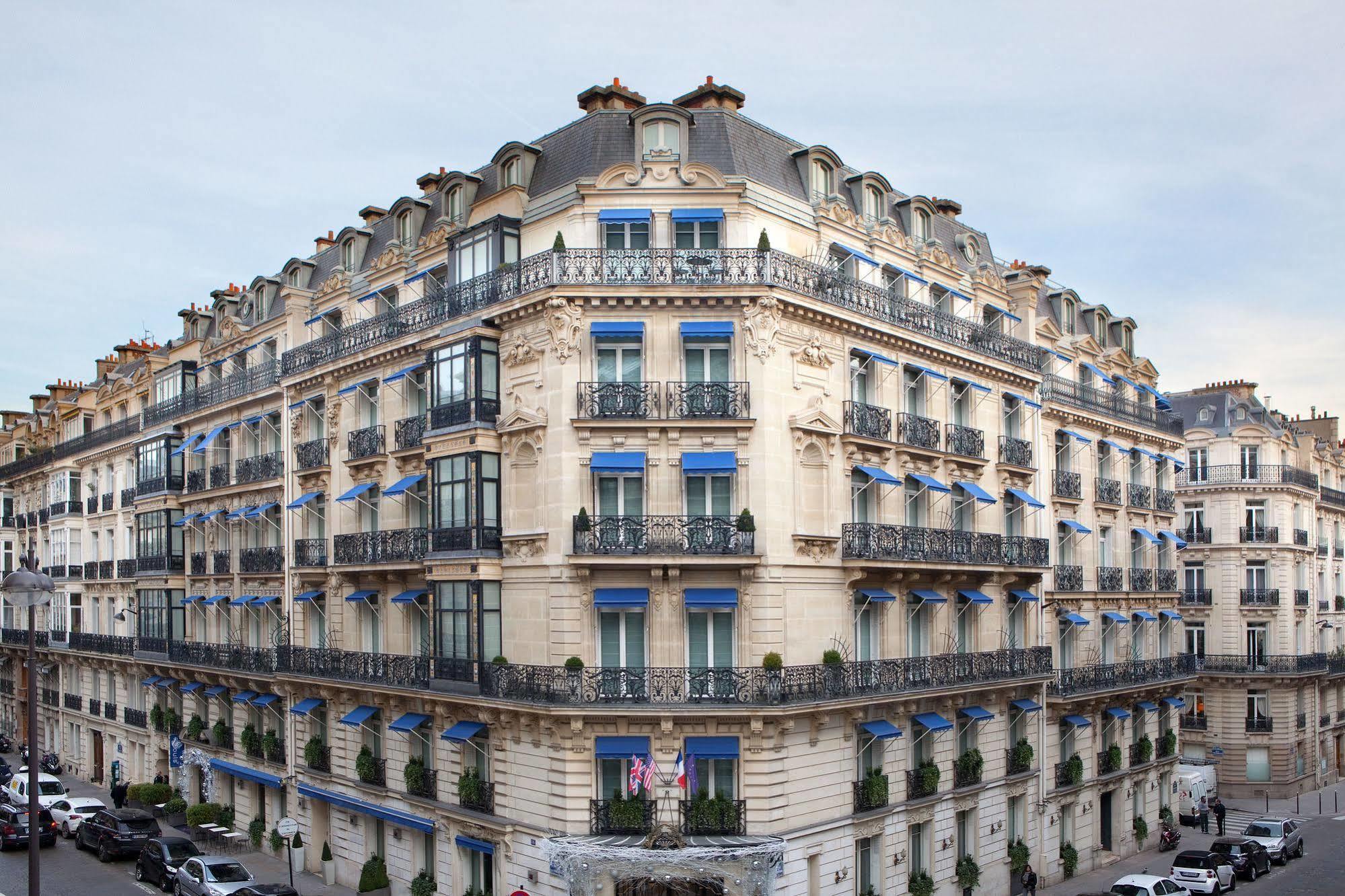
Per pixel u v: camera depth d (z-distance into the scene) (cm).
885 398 3388
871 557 3131
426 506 3466
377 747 3684
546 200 3145
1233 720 6350
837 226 3319
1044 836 3975
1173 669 4969
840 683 2991
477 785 3139
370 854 3675
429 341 3372
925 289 3706
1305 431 7950
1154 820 4856
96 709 6050
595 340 2962
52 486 6675
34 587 2294
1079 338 4700
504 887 3016
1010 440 3950
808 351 3064
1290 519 6525
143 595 5262
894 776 3259
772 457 2923
